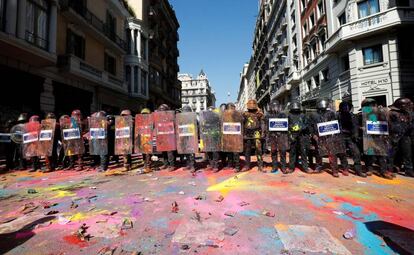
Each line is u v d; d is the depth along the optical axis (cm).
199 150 710
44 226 319
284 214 346
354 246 254
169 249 254
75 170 800
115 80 1988
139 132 748
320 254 238
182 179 602
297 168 724
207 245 260
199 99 11288
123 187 532
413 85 1519
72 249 259
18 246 268
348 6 1758
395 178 574
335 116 603
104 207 393
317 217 333
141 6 2609
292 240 266
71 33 1580
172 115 727
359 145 671
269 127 655
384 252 241
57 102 1484
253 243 263
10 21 1075
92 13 1762
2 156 1065
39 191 517
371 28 1576
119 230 302
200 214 351
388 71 1556
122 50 2105
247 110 690
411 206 374
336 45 1798
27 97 1280
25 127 828
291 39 3044
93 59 1803
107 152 763
